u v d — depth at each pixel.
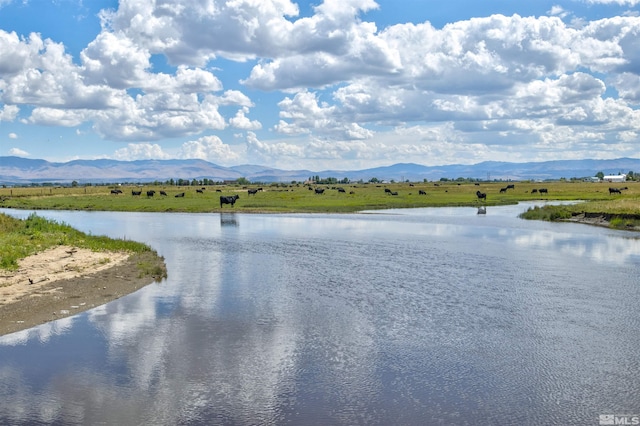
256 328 15.70
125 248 31.55
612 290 20.53
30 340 14.50
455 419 10.23
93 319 16.50
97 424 9.96
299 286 21.45
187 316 16.92
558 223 51.12
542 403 10.88
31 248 28.36
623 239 37.50
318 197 98.38
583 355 13.48
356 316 16.97
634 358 13.29
